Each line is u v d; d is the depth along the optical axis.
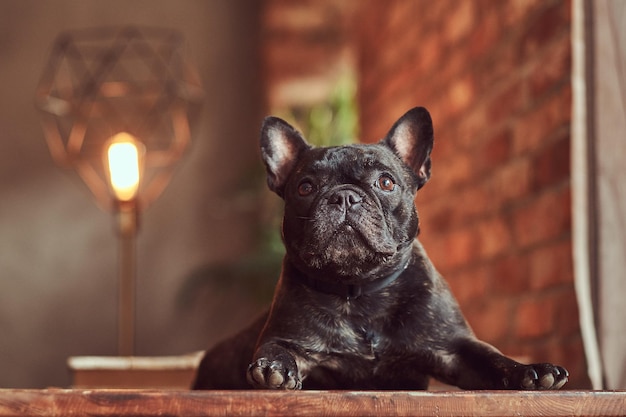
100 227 4.01
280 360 1.18
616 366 1.51
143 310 3.95
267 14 3.87
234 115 4.04
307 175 1.31
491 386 1.23
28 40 4.04
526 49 1.81
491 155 1.95
